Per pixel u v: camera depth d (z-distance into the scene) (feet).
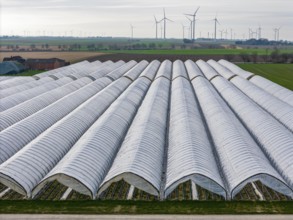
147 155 87.76
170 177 80.28
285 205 75.25
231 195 76.84
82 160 83.41
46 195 81.56
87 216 71.05
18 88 184.24
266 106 146.82
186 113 122.21
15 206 75.20
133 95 157.07
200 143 95.61
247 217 70.18
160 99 149.28
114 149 98.73
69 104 145.59
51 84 194.49
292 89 215.10
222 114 122.42
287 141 96.12
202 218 69.82
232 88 176.04
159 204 75.72
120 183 87.66
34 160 85.20
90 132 102.83
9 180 77.00
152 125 109.91
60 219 70.03
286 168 85.40
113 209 73.72
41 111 128.57
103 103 148.15
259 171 77.51
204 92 167.43
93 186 77.77
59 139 99.60
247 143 94.17
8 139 99.55
